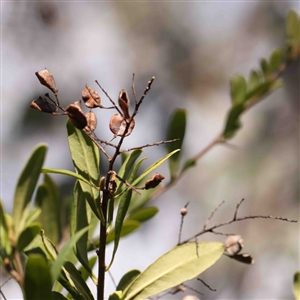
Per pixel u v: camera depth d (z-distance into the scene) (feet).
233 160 8.40
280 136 8.41
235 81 3.65
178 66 8.61
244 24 8.93
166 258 2.50
